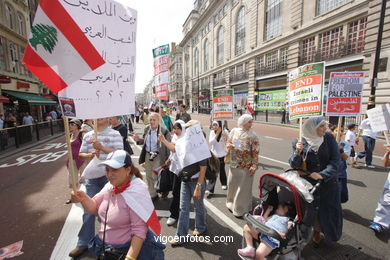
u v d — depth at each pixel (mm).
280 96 21438
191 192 2922
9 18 17578
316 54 18578
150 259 1762
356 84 4371
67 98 1848
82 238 2684
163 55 3787
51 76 1711
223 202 4137
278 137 12039
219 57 39812
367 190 4605
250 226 2215
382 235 3039
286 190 2334
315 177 2387
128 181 1698
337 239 2574
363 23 15039
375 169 6145
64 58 1755
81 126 4309
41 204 4188
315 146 2539
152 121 4148
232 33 33719
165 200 4297
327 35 17891
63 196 4551
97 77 2139
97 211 1782
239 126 3633
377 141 10156
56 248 2814
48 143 12062
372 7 13445
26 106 19953
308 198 2068
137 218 1615
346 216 3551
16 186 5293
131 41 2367
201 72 49125
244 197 3510
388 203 2924
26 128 11594
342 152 3520
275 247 1950
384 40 12898
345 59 16094
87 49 1830
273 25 24188
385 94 12844
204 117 32156
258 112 24375
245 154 3488
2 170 6836
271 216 2355
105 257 1653
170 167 3326
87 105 2086
